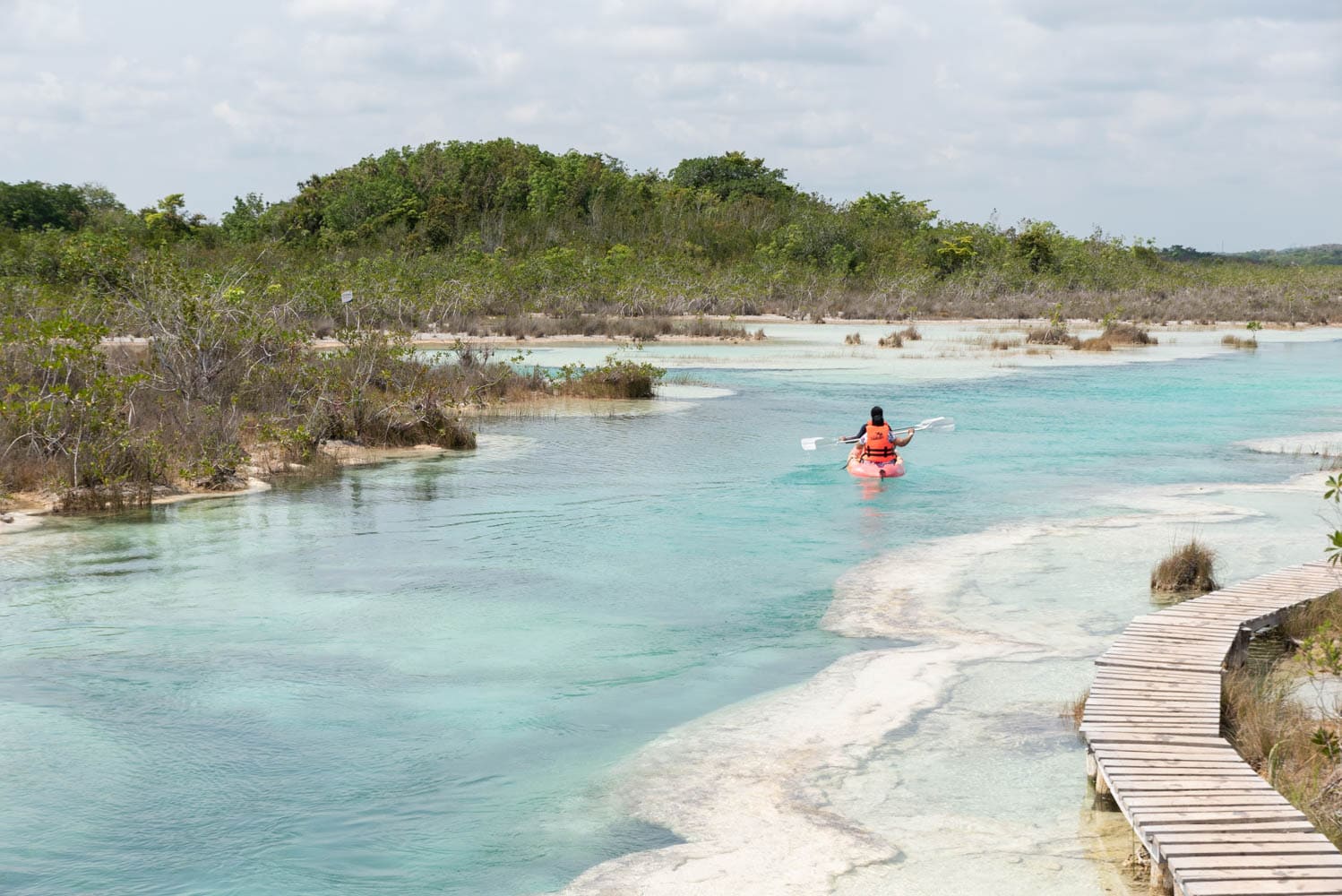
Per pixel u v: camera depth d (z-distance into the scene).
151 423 18.97
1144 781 6.45
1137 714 7.52
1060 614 10.56
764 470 18.42
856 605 10.93
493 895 5.86
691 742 7.79
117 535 13.85
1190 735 7.16
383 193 84.00
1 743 7.78
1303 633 9.95
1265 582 10.98
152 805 6.91
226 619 10.52
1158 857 5.66
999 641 9.82
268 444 19.45
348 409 20.83
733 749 7.66
